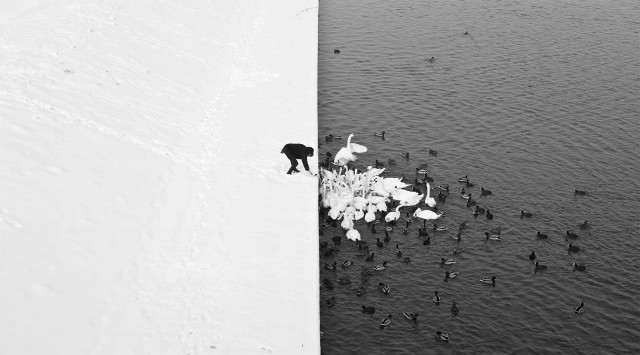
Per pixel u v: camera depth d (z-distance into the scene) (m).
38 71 31.83
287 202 25.12
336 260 24.81
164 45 41.12
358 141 34.47
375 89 41.31
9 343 16.95
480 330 21.23
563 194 29.19
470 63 45.31
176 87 35.94
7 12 42.31
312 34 47.25
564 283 23.36
